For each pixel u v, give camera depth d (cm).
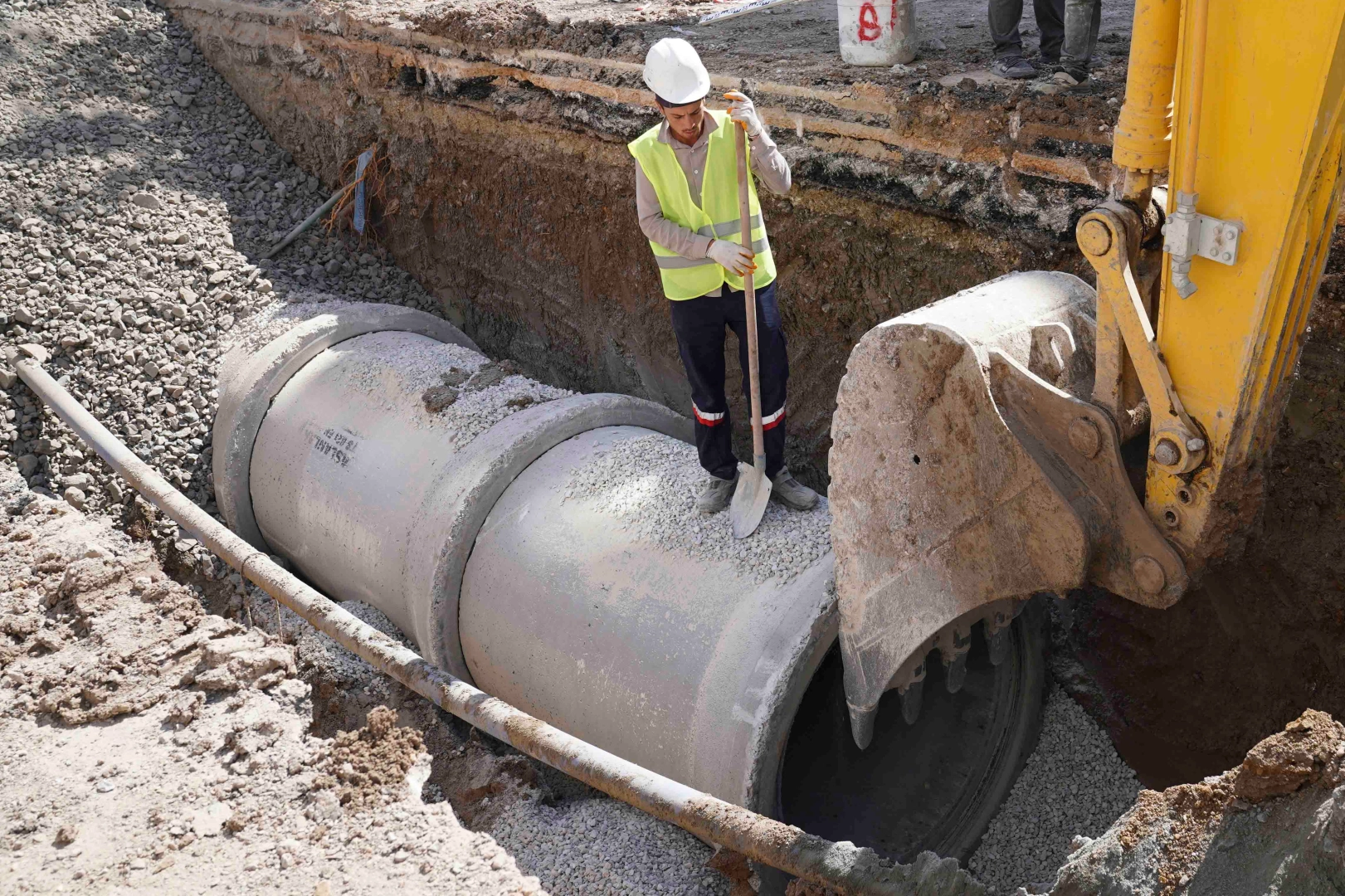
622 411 540
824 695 457
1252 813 254
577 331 729
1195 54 249
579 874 394
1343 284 364
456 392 574
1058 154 441
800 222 550
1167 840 262
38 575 531
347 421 595
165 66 950
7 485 618
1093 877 268
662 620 416
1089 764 462
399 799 391
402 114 795
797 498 434
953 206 476
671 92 360
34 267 734
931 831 441
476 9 743
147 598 507
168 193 822
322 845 373
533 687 460
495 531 490
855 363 334
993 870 438
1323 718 254
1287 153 246
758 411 403
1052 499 306
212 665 460
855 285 536
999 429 308
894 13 529
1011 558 323
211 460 670
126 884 358
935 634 353
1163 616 446
